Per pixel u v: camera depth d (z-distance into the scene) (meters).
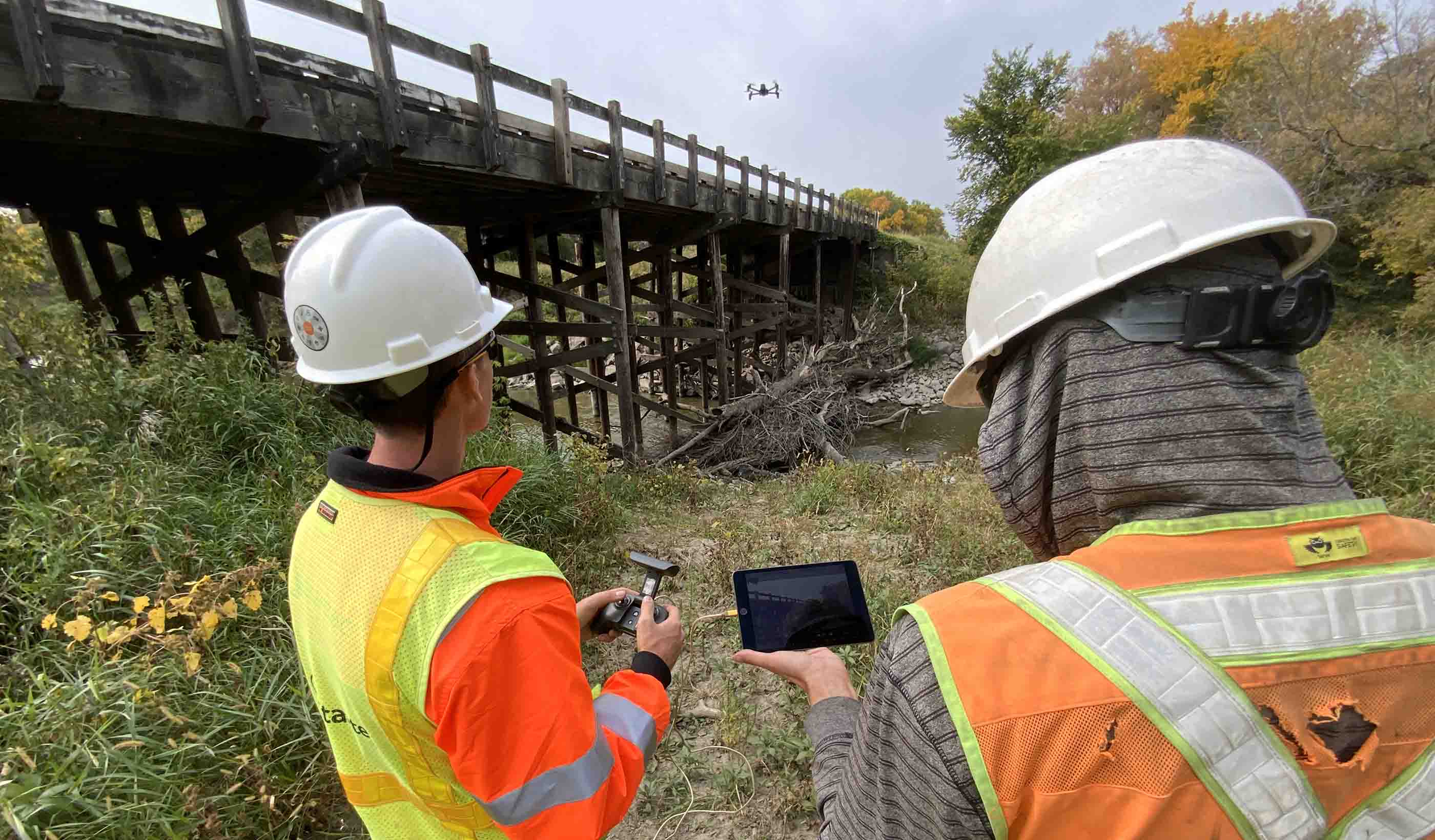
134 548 2.39
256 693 2.03
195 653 1.84
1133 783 0.42
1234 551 0.47
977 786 0.44
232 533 2.66
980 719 0.45
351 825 1.88
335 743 0.91
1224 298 0.48
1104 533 0.56
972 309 0.69
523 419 11.62
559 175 6.08
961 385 0.80
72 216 5.20
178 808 1.64
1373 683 0.44
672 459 10.09
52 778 1.57
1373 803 0.44
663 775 2.24
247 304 4.90
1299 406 0.52
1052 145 16.55
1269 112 11.08
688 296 17.44
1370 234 8.86
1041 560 0.67
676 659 1.14
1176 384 0.50
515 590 0.73
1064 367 0.57
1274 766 0.42
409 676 0.71
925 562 3.80
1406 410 4.31
